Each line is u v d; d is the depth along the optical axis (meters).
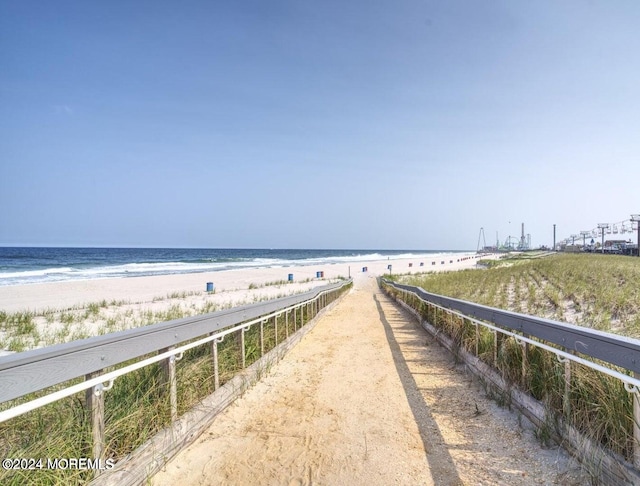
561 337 3.67
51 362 2.49
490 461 3.34
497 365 5.18
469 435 3.85
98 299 20.39
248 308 5.82
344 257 112.62
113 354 3.05
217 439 3.80
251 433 3.94
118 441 3.21
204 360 4.98
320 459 3.41
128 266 57.56
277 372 6.12
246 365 5.88
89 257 88.50
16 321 12.99
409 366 6.48
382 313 14.47
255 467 3.28
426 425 4.11
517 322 4.65
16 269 49.72
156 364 4.16
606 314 8.70
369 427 4.07
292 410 4.55
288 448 3.61
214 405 4.32
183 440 3.59
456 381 5.62
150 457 3.13
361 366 6.50
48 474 2.58
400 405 4.69
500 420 4.16
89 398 2.94
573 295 13.23
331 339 8.97
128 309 16.17
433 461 3.37
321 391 5.22
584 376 3.56
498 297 14.77
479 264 62.44
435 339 8.64
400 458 3.42
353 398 4.95
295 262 76.62
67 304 18.59
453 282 21.92
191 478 3.11
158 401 3.64
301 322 9.70
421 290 11.66
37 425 3.02
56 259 76.12
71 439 2.83
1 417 2.19
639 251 61.34
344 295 23.52
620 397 3.15
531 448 3.53
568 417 3.45
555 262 32.72
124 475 2.85
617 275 18.81
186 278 35.06
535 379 4.33
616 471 2.77
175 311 14.10
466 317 6.70
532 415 3.94
